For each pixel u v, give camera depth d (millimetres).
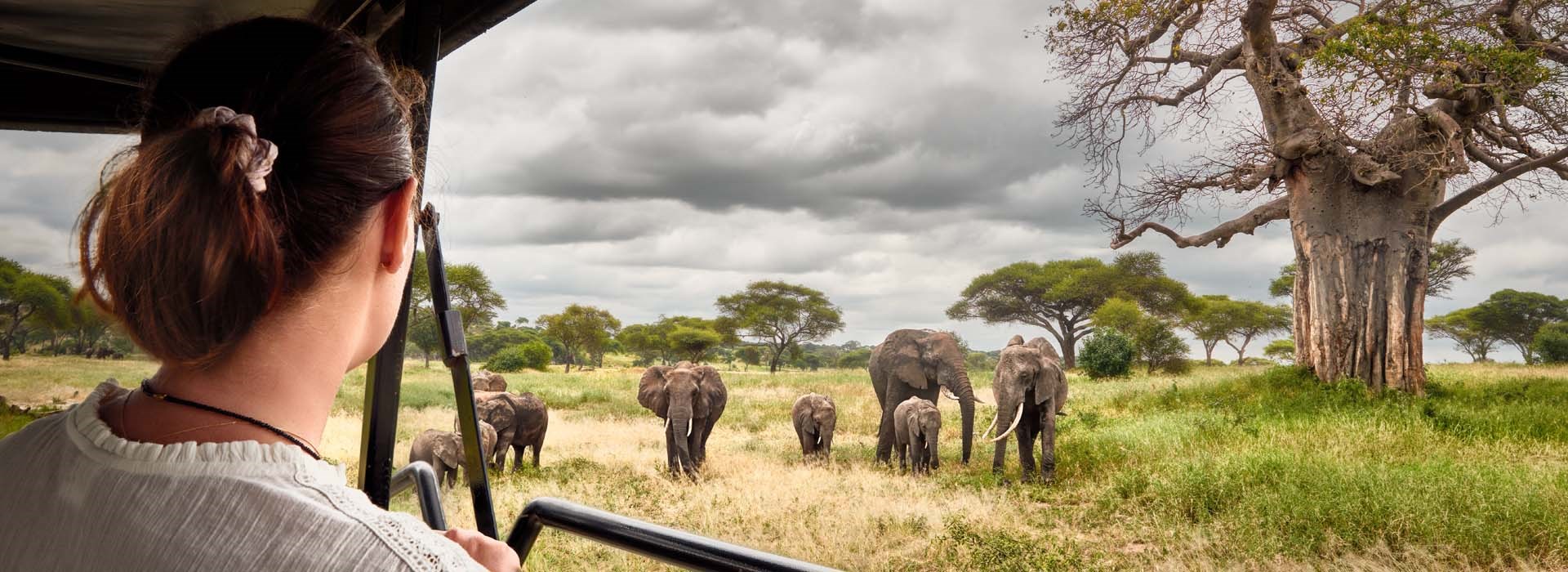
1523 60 16125
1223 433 12680
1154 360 42312
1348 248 19250
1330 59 16516
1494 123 20297
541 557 6023
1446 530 6824
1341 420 13500
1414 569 6402
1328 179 19406
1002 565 6902
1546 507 7105
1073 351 58031
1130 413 18188
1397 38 15953
